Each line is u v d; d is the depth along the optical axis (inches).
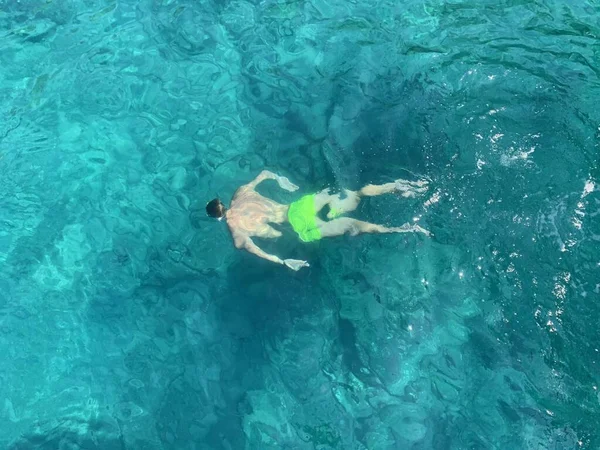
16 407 269.6
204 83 365.1
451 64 335.3
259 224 280.5
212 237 304.7
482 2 375.6
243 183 313.9
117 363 276.1
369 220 276.5
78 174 336.8
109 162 338.6
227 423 253.6
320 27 381.7
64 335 286.7
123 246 308.2
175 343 277.4
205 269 294.4
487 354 247.4
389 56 351.9
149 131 347.6
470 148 291.0
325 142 318.7
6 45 403.9
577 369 233.9
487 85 319.0
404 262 271.1
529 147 285.1
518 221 263.4
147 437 255.0
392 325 261.9
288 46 374.9
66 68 386.0
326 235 273.4
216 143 334.6
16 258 311.9
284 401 255.3
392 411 245.3
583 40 340.2
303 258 284.5
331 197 280.2
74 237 315.3
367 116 323.3
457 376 247.1
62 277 303.7
